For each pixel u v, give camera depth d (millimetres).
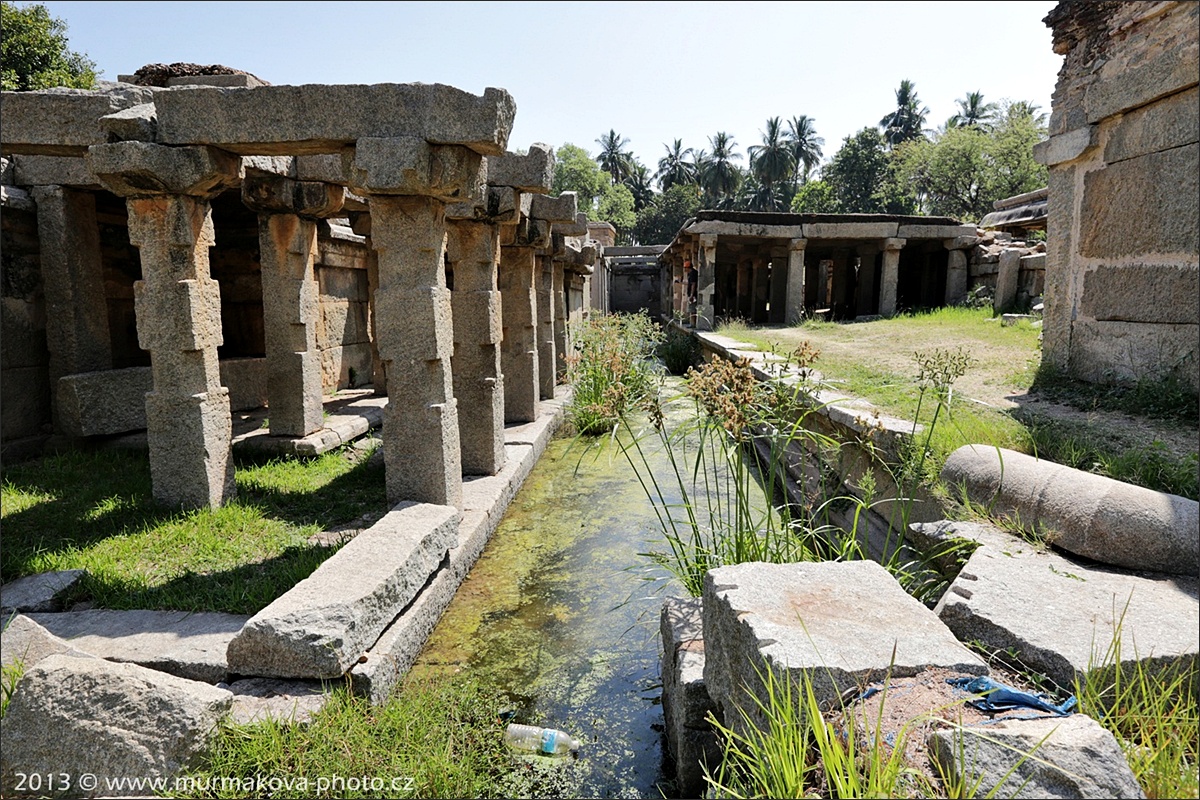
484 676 3443
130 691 2379
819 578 2533
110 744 2275
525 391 8508
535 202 8078
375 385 9570
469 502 5324
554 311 11508
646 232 51375
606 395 4148
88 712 2332
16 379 6398
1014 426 4254
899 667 1983
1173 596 2430
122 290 7578
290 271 6387
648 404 4176
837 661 1979
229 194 8391
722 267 20703
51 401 6676
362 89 4109
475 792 2539
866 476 3895
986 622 2301
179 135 4344
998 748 1593
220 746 2408
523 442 7375
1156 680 1950
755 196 57250
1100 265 5316
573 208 8094
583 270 13711
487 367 6051
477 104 4059
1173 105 4539
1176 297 4578
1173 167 4555
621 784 2734
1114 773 1507
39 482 5430
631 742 2988
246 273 8750
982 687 1902
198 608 3463
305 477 5703
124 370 6691
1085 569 2713
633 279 34438
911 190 36125
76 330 6582
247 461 6207
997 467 3428
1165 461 3383
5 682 2689
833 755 1722
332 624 2859
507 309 8391
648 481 6867
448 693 3160
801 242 15312
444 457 4578
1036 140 29094
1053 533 2928
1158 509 2721
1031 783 1513
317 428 6797
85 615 3371
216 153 4445
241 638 2834
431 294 4422
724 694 2398
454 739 2830
